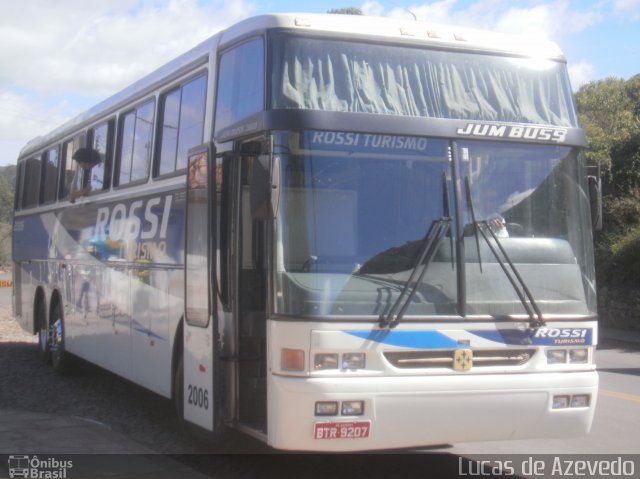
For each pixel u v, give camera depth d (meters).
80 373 12.95
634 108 36.00
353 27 6.75
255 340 6.80
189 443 8.48
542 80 7.21
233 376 6.92
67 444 8.13
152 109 9.42
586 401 6.66
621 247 22.78
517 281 6.55
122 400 10.83
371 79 6.66
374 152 6.42
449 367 6.27
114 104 10.80
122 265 10.02
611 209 24.34
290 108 6.34
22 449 7.89
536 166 6.90
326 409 5.96
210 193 7.06
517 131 6.82
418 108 6.68
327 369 6.00
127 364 9.78
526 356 6.52
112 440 8.34
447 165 6.57
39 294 14.36
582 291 6.80
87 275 11.49
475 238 6.49
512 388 6.36
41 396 11.04
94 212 11.27
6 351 15.99
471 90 6.92
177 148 8.59
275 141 6.26
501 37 7.24
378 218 6.33
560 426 6.58
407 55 6.83
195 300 7.48
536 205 6.82
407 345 6.14
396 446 6.14
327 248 6.19
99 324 10.90
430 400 6.15
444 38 7.00
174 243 8.38
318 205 6.23
